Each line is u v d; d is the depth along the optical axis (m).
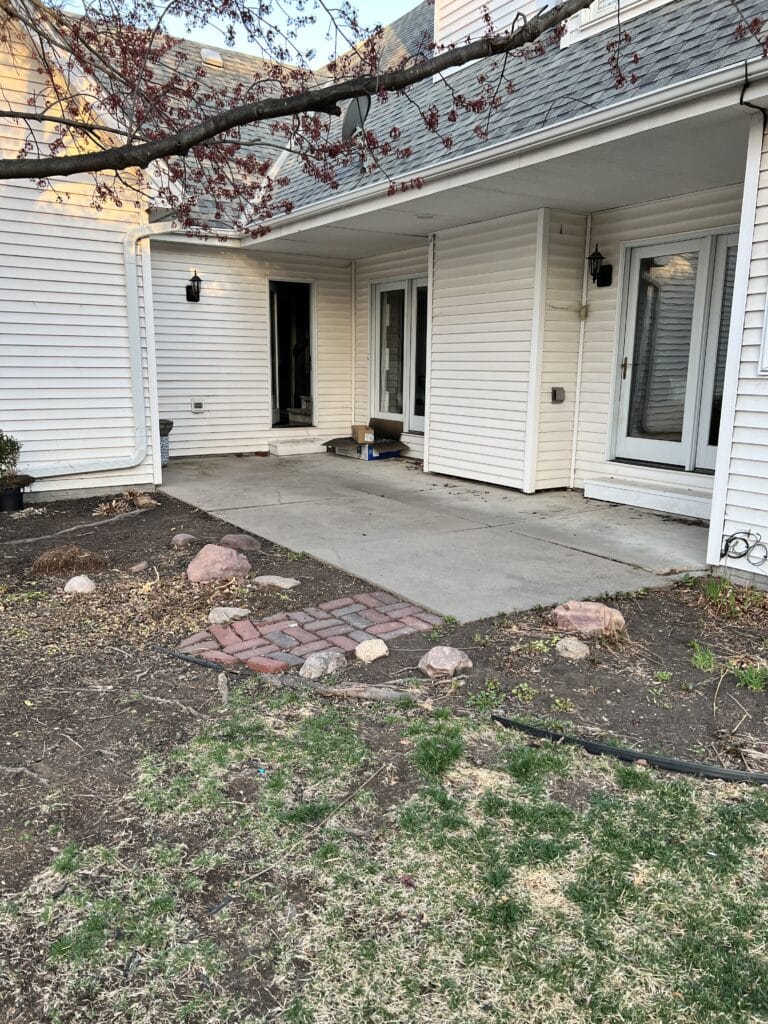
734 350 4.36
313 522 6.15
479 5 7.58
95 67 4.61
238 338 9.91
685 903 1.92
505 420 7.58
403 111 7.98
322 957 1.76
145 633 3.75
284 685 3.17
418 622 3.89
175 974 1.71
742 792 2.41
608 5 5.92
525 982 1.69
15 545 5.49
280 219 7.94
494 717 2.88
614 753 2.62
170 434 9.65
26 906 1.90
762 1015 1.60
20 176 3.44
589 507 6.79
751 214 4.16
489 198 6.36
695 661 3.38
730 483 4.52
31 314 6.75
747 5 4.39
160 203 6.73
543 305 6.99
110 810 2.29
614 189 6.02
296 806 2.32
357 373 10.95
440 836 2.18
